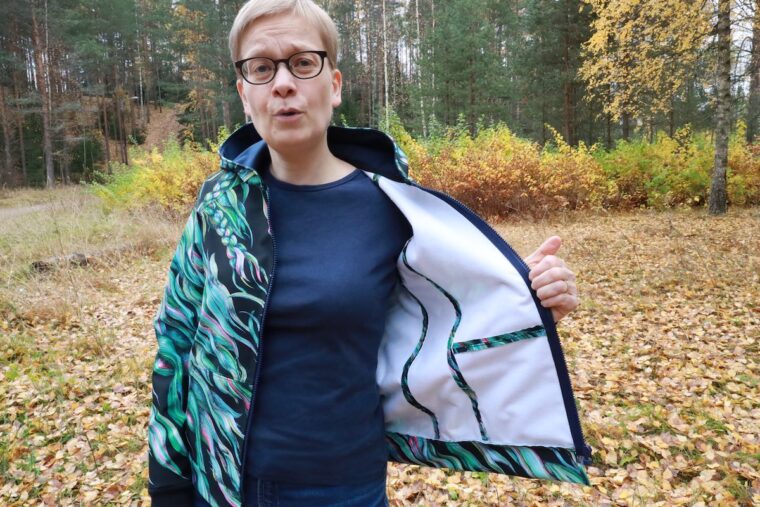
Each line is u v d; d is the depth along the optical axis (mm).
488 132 14016
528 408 1150
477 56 20672
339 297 1044
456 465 1241
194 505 1159
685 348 4504
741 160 12797
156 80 49062
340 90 1191
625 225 10352
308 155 1126
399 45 38406
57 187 27328
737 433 3178
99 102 37688
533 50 19859
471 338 1179
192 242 1163
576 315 5453
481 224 1181
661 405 3574
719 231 8984
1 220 12000
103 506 2727
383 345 1280
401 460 1288
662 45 10977
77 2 31266
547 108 20750
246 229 1093
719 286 5973
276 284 1062
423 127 21516
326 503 1067
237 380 1062
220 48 29547
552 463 1150
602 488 2752
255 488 1073
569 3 18219
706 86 12664
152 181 12750
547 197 11969
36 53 27609
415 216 1147
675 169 12930
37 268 6859
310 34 1071
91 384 4043
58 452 3168
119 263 7668
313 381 1055
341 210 1137
